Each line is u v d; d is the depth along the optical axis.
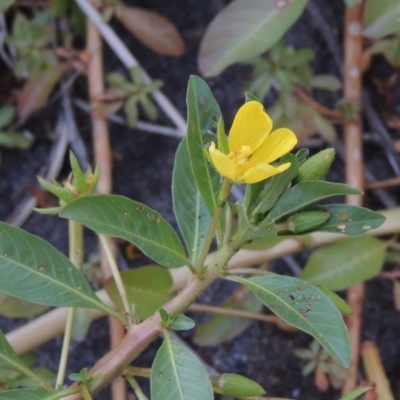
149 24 0.53
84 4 0.53
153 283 0.45
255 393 0.39
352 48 0.53
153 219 0.38
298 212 0.37
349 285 0.48
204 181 0.38
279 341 0.53
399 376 0.53
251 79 0.52
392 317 0.53
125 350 0.39
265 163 0.35
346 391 0.50
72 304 0.39
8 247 0.39
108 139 0.53
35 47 0.53
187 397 0.37
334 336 0.37
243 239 0.37
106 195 0.37
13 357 0.40
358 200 0.52
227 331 0.50
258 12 0.47
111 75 0.53
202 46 0.47
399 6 0.46
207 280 0.38
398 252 0.50
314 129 0.52
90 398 0.38
